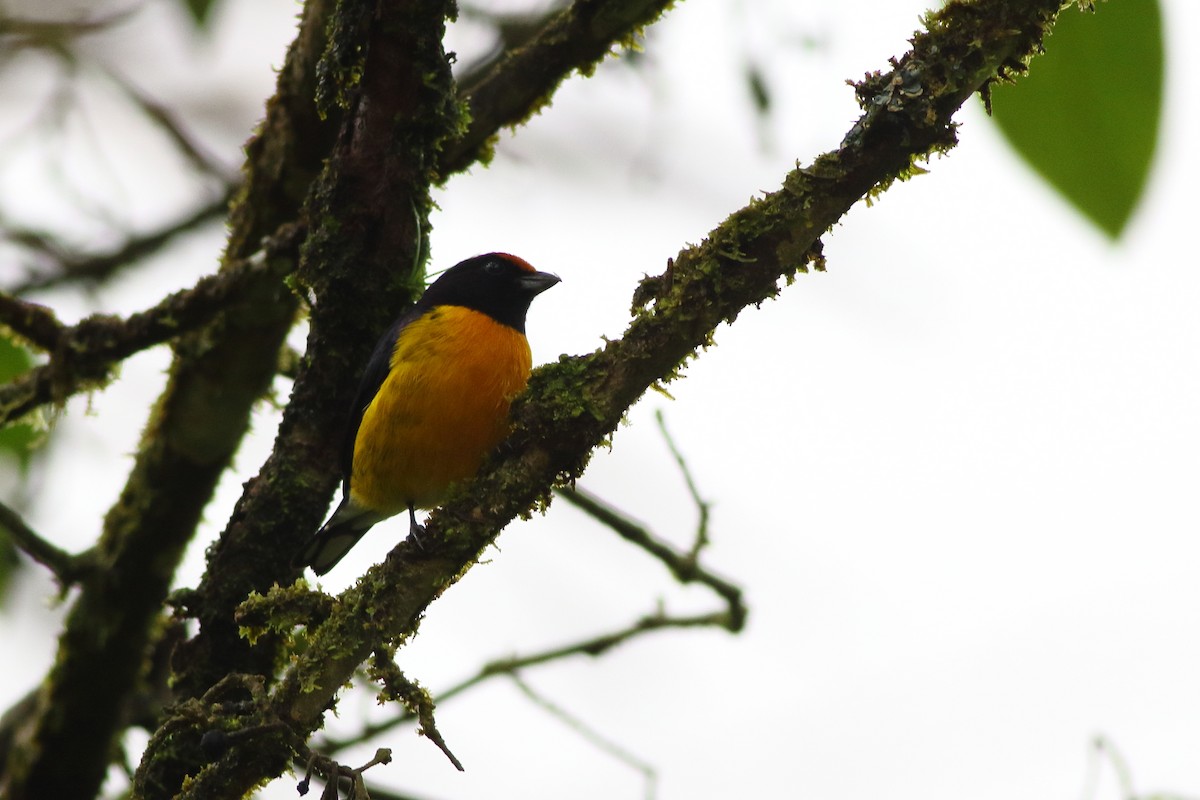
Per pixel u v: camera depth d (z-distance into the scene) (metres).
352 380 8.86
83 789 10.92
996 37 6.34
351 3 8.10
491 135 9.77
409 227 8.57
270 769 6.78
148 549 10.30
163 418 10.08
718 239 6.79
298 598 6.98
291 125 9.28
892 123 6.52
